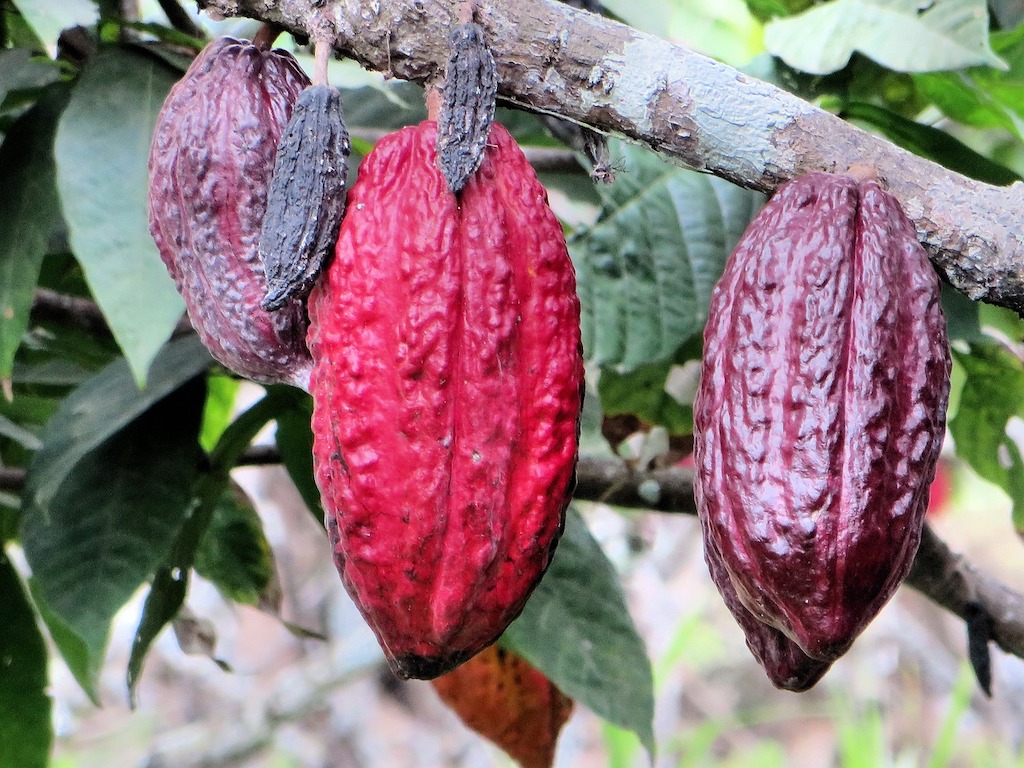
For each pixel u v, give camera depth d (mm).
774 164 989
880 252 952
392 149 964
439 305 946
